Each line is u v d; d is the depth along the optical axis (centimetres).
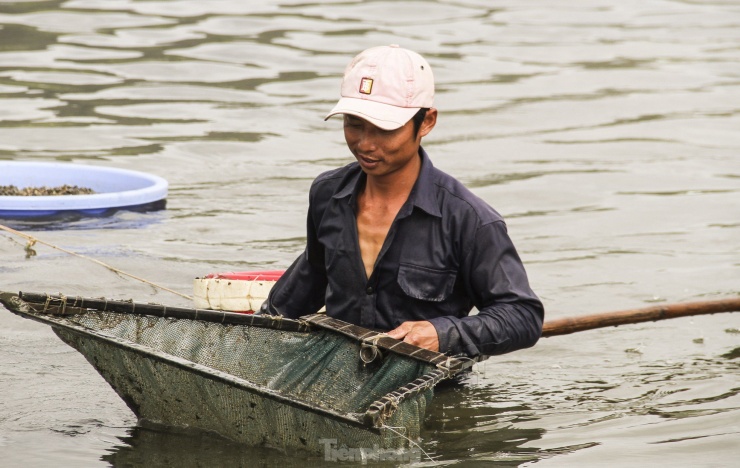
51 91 3091
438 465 1095
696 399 1313
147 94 3106
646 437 1188
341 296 1170
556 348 1493
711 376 1396
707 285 1741
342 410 1108
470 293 1164
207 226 2000
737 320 1619
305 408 1059
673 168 2505
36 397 1259
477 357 1119
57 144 2580
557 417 1246
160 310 1123
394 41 3931
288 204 2172
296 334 1145
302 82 3322
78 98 3031
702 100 3259
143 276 1709
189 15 4253
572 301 1659
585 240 1975
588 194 2278
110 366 1134
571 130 2870
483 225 1121
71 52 3581
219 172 2408
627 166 2517
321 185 1171
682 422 1233
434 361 1062
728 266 1836
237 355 1153
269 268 1778
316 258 1220
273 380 1150
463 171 2450
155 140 2650
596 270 1809
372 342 1086
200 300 1399
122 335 1124
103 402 1249
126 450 1119
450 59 3706
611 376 1391
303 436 1094
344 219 1148
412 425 1091
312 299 1255
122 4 4397
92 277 1686
